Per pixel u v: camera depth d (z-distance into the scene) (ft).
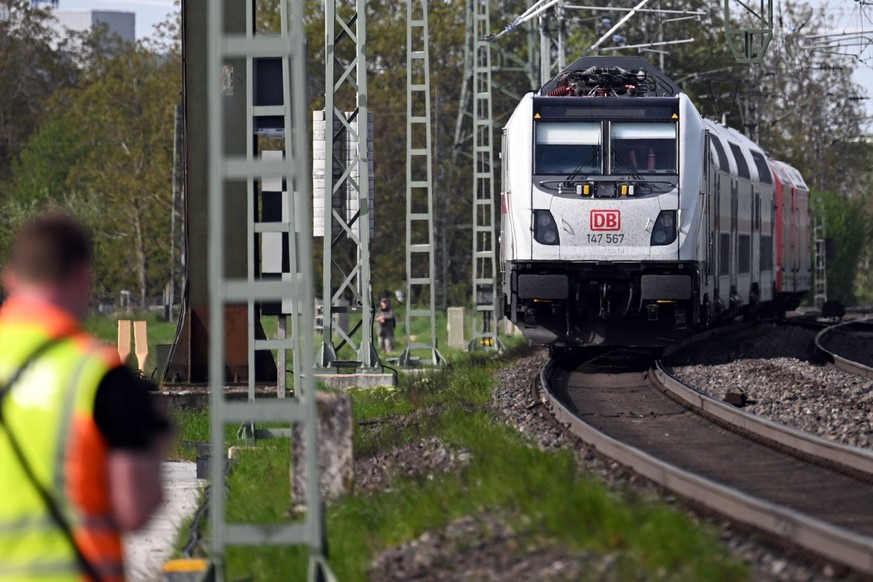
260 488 143.33
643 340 264.11
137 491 49.26
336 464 126.82
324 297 287.07
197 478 162.09
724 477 140.05
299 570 97.96
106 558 49.67
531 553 94.48
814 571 89.92
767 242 382.83
